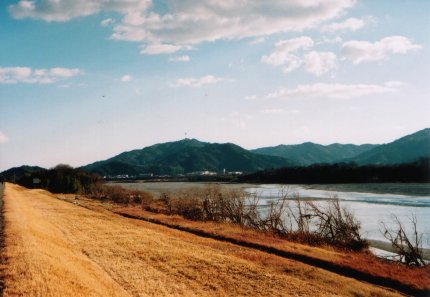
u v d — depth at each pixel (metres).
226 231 36.34
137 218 47.25
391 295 19.62
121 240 30.55
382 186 127.38
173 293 18.73
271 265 24.27
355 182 160.25
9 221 28.70
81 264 21.88
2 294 13.29
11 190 83.12
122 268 22.45
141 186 155.38
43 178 107.69
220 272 22.45
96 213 50.25
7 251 18.58
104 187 103.00
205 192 58.41
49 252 20.62
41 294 13.83
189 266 23.55
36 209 49.31
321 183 162.75
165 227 39.69
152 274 21.66
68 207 56.41
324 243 33.56
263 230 39.41
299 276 22.17
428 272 23.50
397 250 33.34
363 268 23.67
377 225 46.22
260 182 188.88
